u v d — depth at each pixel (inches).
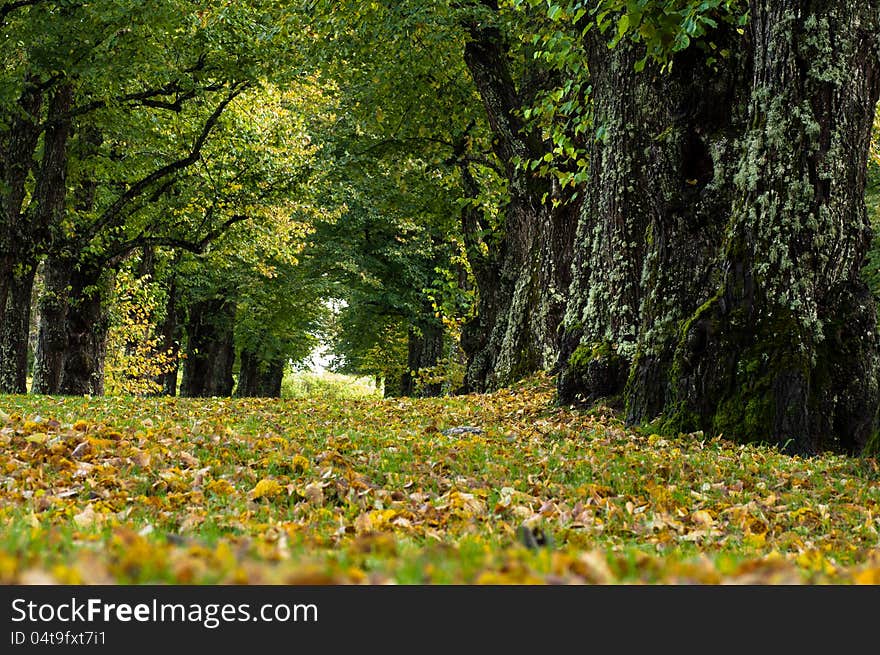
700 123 435.5
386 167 995.3
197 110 911.7
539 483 287.3
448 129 902.4
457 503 241.0
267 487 253.9
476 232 931.3
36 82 725.9
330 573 95.1
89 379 917.2
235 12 758.5
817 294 395.9
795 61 393.4
